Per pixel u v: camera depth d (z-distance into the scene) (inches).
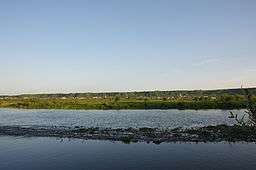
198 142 1611.7
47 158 1323.8
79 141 1726.1
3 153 1432.1
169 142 1632.6
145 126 2358.5
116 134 1925.4
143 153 1390.3
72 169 1150.3
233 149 1427.2
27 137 1887.3
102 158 1311.5
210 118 2886.3
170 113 3631.9
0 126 2452.0
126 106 4685.0
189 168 1136.8
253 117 740.7
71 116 3422.7
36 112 4207.7
